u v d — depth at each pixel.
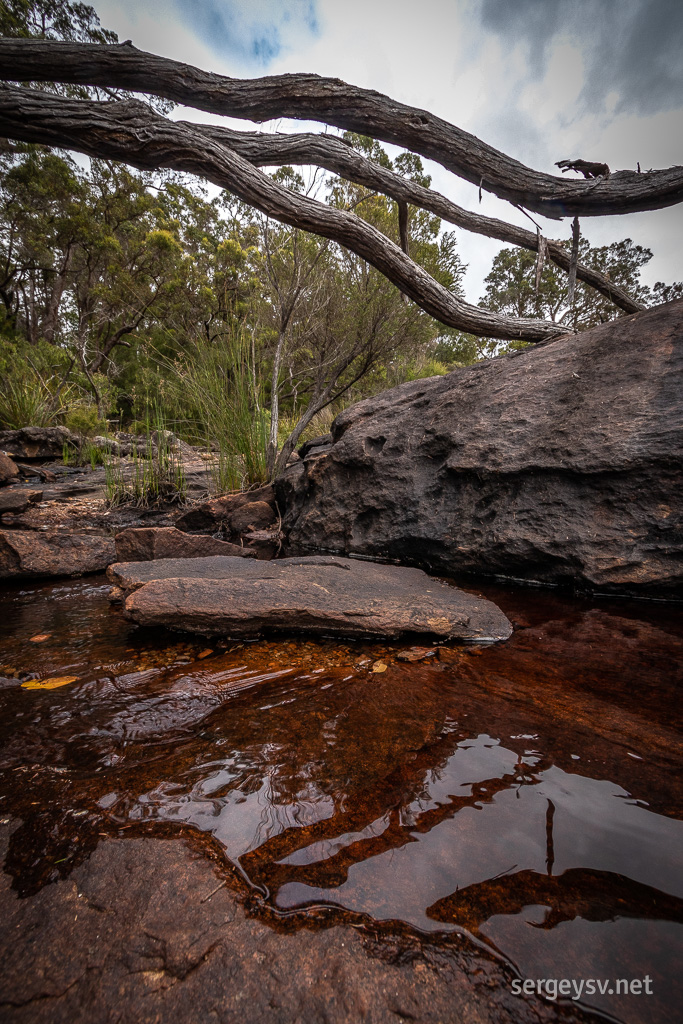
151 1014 0.63
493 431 3.04
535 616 2.20
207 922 0.76
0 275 19.69
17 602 2.66
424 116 4.39
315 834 0.94
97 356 13.70
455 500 3.16
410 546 3.32
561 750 1.19
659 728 1.26
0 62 3.55
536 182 4.76
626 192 4.76
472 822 0.96
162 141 3.62
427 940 0.73
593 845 0.90
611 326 3.07
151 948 0.72
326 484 3.96
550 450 2.72
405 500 3.41
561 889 0.81
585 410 2.72
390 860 0.87
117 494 4.71
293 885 0.83
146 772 1.14
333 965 0.69
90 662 1.81
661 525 2.32
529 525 2.72
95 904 0.79
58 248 19.95
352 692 1.53
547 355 3.26
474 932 0.74
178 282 12.62
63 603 2.63
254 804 1.02
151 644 1.99
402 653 1.84
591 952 0.70
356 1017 0.62
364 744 1.24
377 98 4.27
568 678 1.57
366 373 8.06
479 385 3.43
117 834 0.94
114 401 11.34
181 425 5.88
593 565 2.45
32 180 16.28
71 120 3.39
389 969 0.69
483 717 1.35
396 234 6.69
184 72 3.88
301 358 7.65
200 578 2.31
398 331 7.00
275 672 1.70
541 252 5.45
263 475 5.05
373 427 3.90
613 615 2.18
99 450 7.26
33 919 0.76
